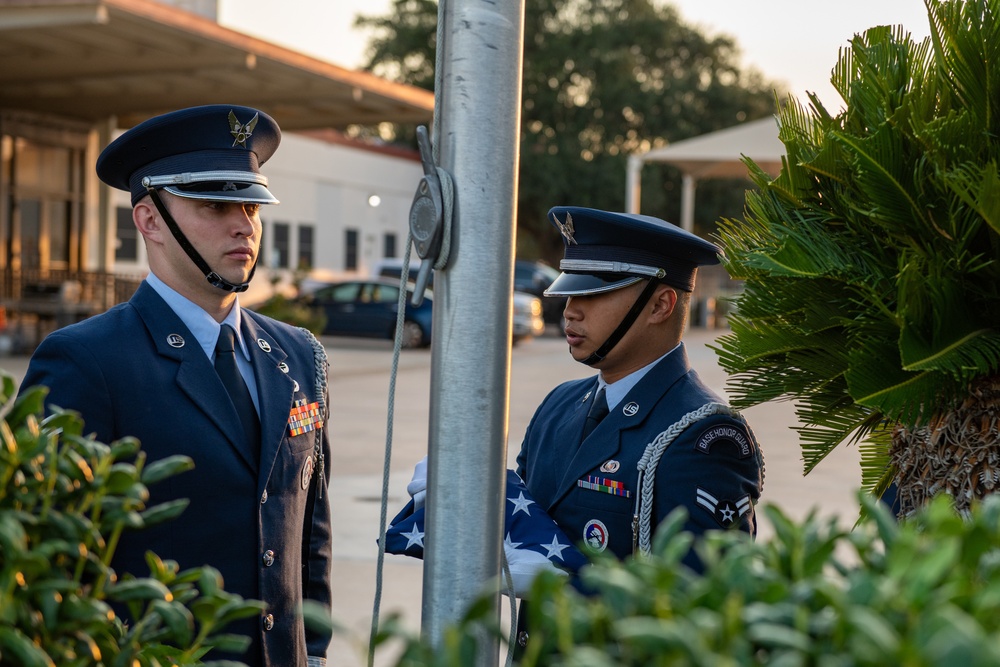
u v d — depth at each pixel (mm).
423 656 914
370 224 29188
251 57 14273
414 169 31078
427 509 1688
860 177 1768
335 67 15633
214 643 1206
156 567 1259
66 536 1143
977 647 700
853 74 1997
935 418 1807
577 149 33750
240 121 2090
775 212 2006
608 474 2121
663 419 2115
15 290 16953
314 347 2314
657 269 2174
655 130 34812
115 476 1165
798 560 967
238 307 2188
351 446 8367
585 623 894
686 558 1968
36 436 1166
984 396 1743
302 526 2174
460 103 1656
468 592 1656
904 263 1730
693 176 27125
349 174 28062
